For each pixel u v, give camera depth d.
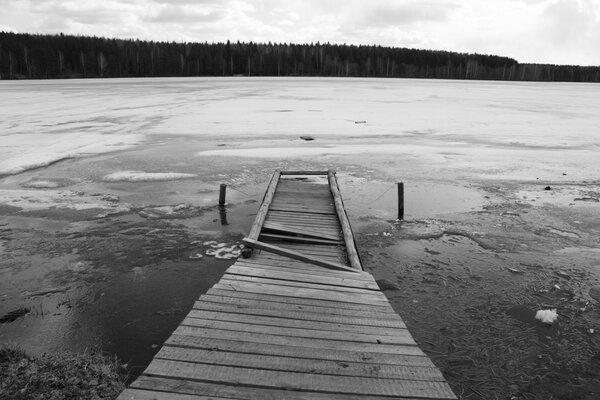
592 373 5.56
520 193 13.80
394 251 9.42
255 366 4.12
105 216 11.35
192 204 12.47
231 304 5.49
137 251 9.21
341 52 140.12
